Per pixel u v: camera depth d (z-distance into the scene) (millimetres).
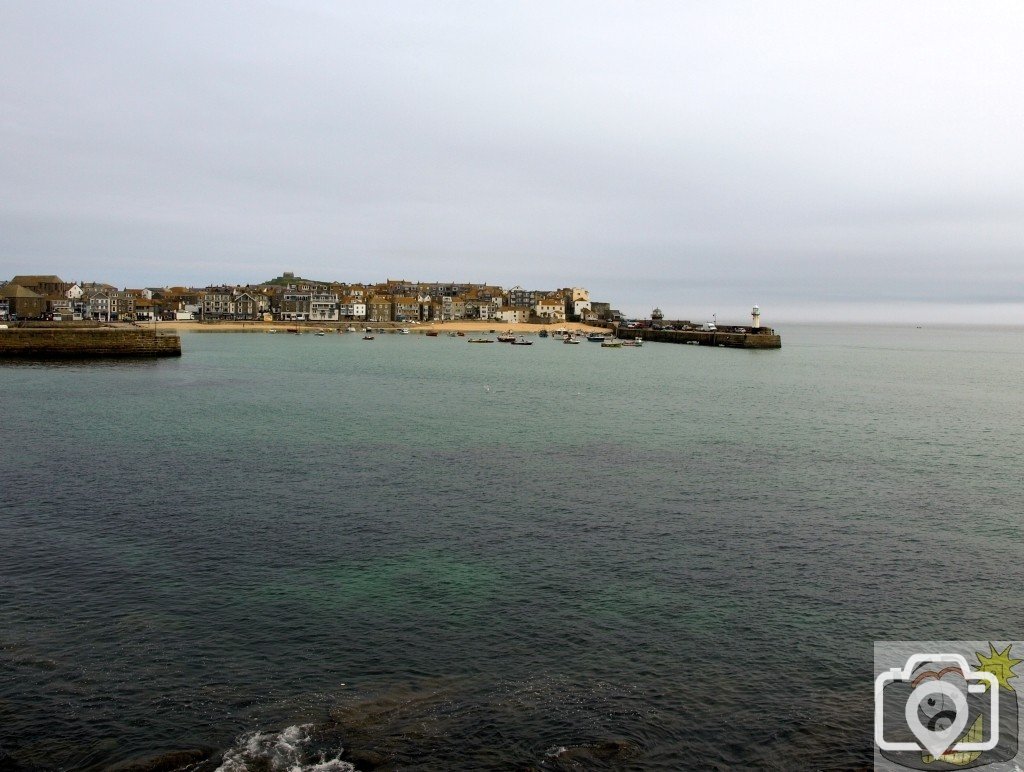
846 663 22906
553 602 26656
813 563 30922
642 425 66438
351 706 20094
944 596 27812
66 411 68562
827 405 84000
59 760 17750
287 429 61000
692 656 23047
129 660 22156
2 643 22953
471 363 147500
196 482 42406
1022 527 36219
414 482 43219
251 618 25016
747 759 18438
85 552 30734
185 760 17844
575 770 17844
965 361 178250
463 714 19859
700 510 38344
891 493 42438
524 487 42406
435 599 26734
